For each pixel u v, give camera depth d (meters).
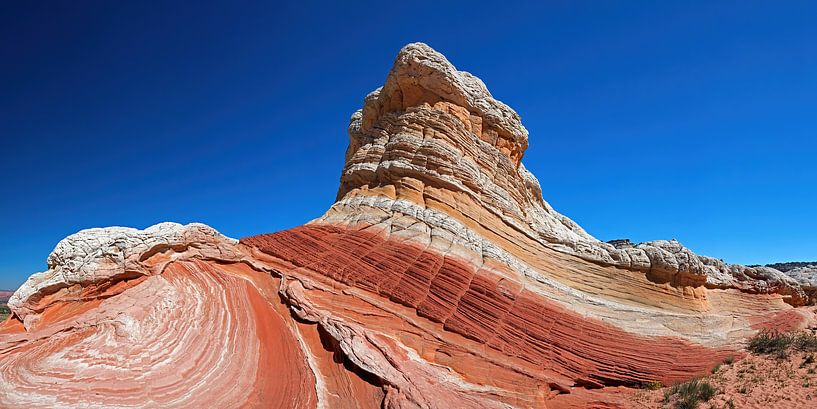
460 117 24.42
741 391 13.68
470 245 19.31
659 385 15.09
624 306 19.80
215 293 15.87
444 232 19.39
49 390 11.70
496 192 23.62
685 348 17.73
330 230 19.75
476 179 22.70
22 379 12.16
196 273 16.56
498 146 26.47
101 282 15.59
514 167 26.34
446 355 14.07
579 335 16.69
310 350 13.77
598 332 17.22
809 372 14.34
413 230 19.27
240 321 14.90
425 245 18.56
